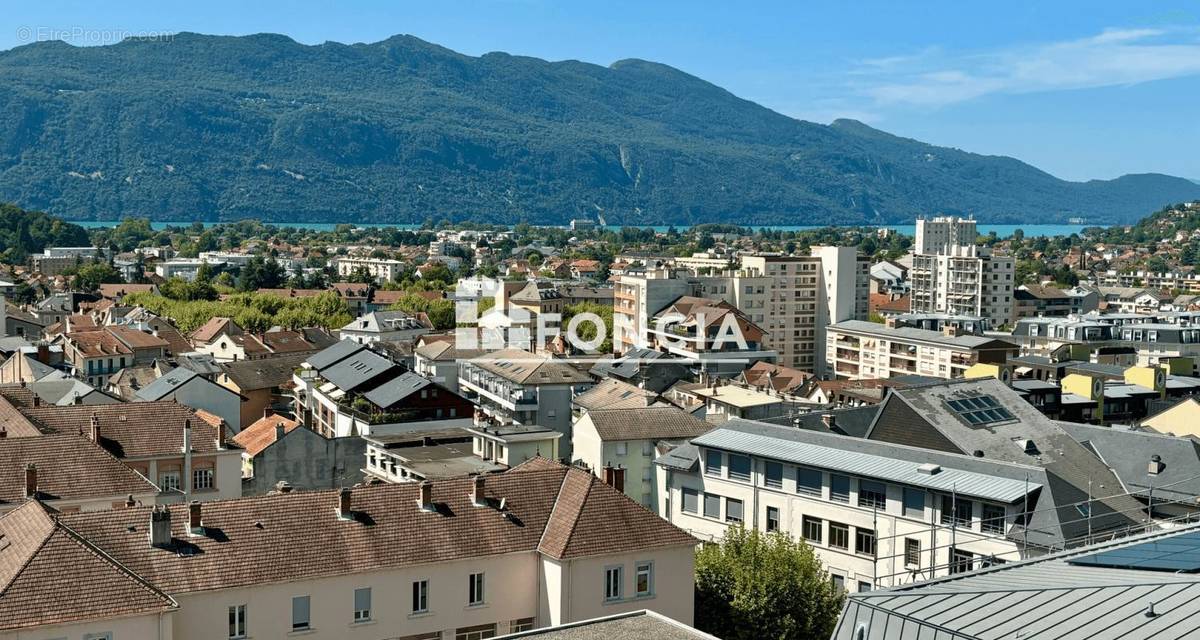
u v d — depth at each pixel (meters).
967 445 97.94
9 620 57.97
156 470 104.56
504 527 75.00
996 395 107.50
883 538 92.25
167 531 66.56
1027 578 55.72
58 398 145.38
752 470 102.44
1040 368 194.38
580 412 167.88
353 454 131.25
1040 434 102.81
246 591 66.06
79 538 63.47
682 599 77.31
